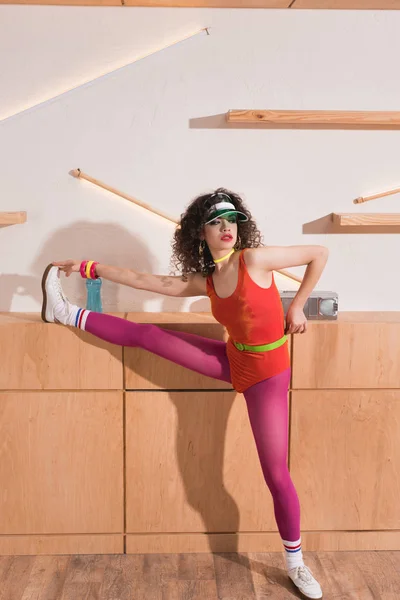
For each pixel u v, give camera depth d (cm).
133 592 228
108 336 236
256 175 266
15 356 244
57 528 255
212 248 221
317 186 268
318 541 257
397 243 273
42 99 259
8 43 255
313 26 257
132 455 251
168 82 259
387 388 249
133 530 256
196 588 231
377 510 257
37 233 267
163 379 247
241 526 257
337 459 253
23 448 249
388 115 253
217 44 257
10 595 225
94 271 240
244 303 214
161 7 254
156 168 264
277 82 260
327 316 252
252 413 229
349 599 225
